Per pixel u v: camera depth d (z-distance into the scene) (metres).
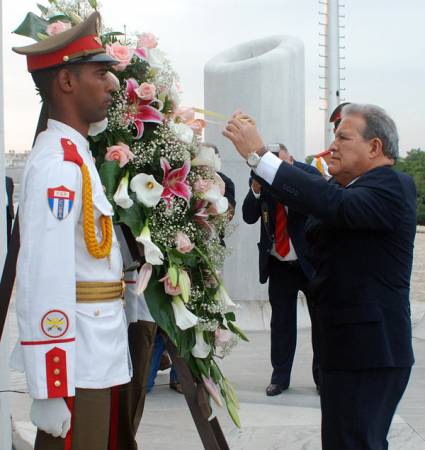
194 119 2.97
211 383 2.89
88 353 2.46
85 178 2.41
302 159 8.11
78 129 2.54
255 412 4.81
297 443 4.23
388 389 2.78
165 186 2.81
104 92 2.55
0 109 3.38
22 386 4.99
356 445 2.75
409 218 2.77
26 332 2.31
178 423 4.59
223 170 7.66
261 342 6.97
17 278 2.33
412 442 4.23
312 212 2.71
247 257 7.68
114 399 3.06
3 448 3.41
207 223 2.94
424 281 10.55
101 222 2.50
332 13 11.72
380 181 2.74
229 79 7.73
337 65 11.77
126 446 3.17
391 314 2.74
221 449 2.92
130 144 2.79
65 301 2.32
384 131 2.83
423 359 6.31
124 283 2.66
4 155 3.41
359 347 2.73
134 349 3.15
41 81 2.53
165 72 2.88
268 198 5.19
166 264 2.78
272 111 7.70
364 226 2.69
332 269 2.78
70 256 2.34
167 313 2.77
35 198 2.34
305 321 7.73
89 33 2.50
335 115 4.59
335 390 2.79
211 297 2.93
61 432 2.36
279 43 8.12
